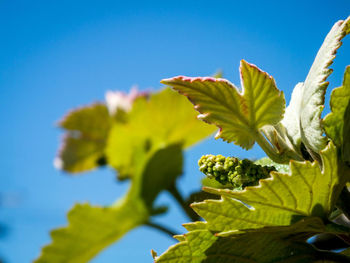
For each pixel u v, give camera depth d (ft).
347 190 0.96
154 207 2.55
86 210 2.50
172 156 2.46
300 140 1.00
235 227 0.95
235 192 0.91
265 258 0.97
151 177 2.49
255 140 0.99
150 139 2.73
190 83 0.97
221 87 0.97
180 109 2.67
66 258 2.57
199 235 0.95
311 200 0.93
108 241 2.60
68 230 2.52
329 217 0.99
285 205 0.93
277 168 1.14
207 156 0.99
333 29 0.95
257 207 0.93
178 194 2.51
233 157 0.98
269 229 0.93
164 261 0.95
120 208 2.51
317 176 0.91
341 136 0.92
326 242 1.17
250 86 0.97
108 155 2.68
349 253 0.99
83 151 2.97
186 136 2.80
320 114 0.93
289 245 0.97
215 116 0.98
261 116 0.98
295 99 1.03
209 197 1.16
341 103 0.93
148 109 2.66
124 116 2.67
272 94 0.98
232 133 0.98
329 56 0.93
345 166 0.93
